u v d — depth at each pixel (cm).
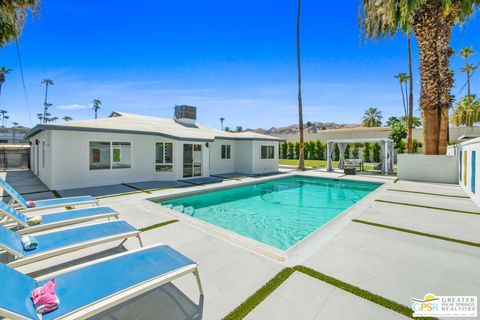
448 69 1297
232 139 1820
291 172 1880
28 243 336
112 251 428
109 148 1162
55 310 205
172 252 321
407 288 313
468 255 414
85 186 1092
